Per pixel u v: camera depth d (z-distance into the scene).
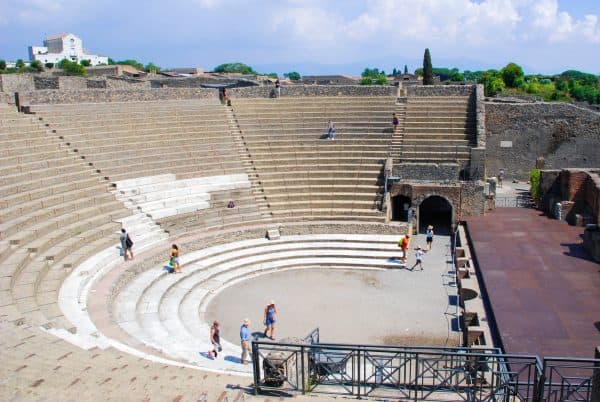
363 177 35.34
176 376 13.62
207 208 32.00
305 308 23.42
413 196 33.47
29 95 33.72
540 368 11.72
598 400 10.93
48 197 26.39
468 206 33.28
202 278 25.94
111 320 18.97
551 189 34.81
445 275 27.05
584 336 17.52
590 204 31.16
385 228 31.66
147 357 15.65
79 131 32.88
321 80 108.19
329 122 38.47
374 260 28.91
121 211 28.59
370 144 37.84
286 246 30.23
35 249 21.98
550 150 43.12
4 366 12.69
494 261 25.27
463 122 38.84
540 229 30.61
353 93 44.47
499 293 21.33
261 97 44.69
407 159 36.41
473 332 18.42
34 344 14.55
